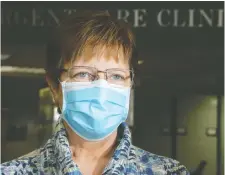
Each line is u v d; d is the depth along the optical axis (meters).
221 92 3.84
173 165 1.22
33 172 1.16
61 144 1.15
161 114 3.93
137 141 3.81
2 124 3.77
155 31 3.63
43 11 3.60
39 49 3.65
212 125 3.88
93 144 1.21
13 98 3.76
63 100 1.22
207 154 3.87
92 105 1.21
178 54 3.72
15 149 3.76
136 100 3.75
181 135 3.89
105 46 1.17
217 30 3.67
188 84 3.86
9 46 3.67
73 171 1.11
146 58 3.68
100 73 1.19
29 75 3.70
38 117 3.71
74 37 1.18
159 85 3.78
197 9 3.64
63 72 1.21
